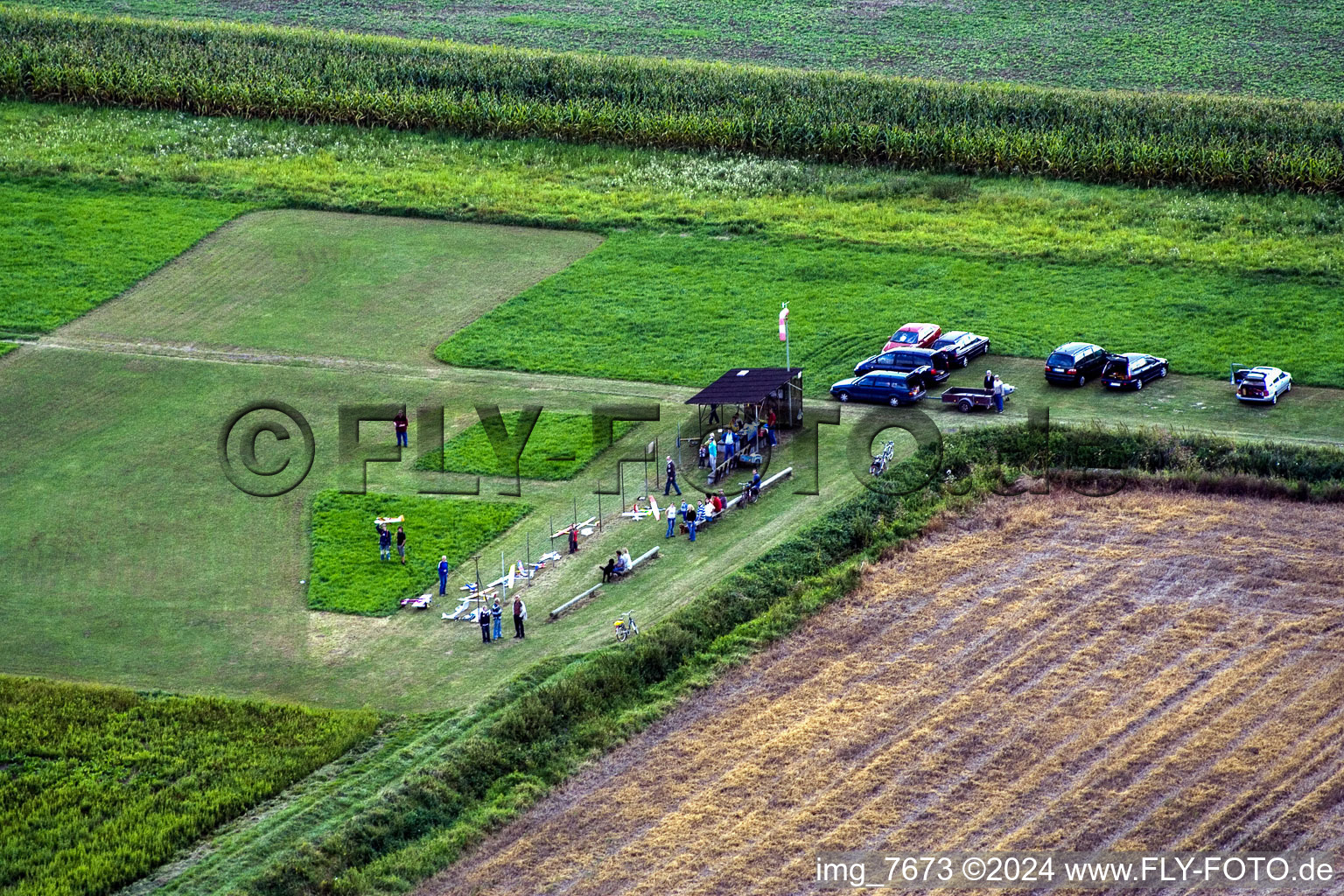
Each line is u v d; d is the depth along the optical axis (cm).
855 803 6028
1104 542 7662
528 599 7281
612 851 5850
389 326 10206
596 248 11231
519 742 6341
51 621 7225
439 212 11781
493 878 5750
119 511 8100
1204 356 9500
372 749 6362
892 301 10331
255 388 9394
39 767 6300
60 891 5700
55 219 11531
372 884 5719
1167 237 11188
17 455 8656
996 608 7175
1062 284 10488
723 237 11362
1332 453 8175
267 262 11069
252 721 6494
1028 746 6294
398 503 8081
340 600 7312
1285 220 11438
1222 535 7669
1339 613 7038
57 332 10094
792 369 8631
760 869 5734
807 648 6938
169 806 6084
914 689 6650
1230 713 6425
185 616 7244
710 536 7712
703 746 6362
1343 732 6291
